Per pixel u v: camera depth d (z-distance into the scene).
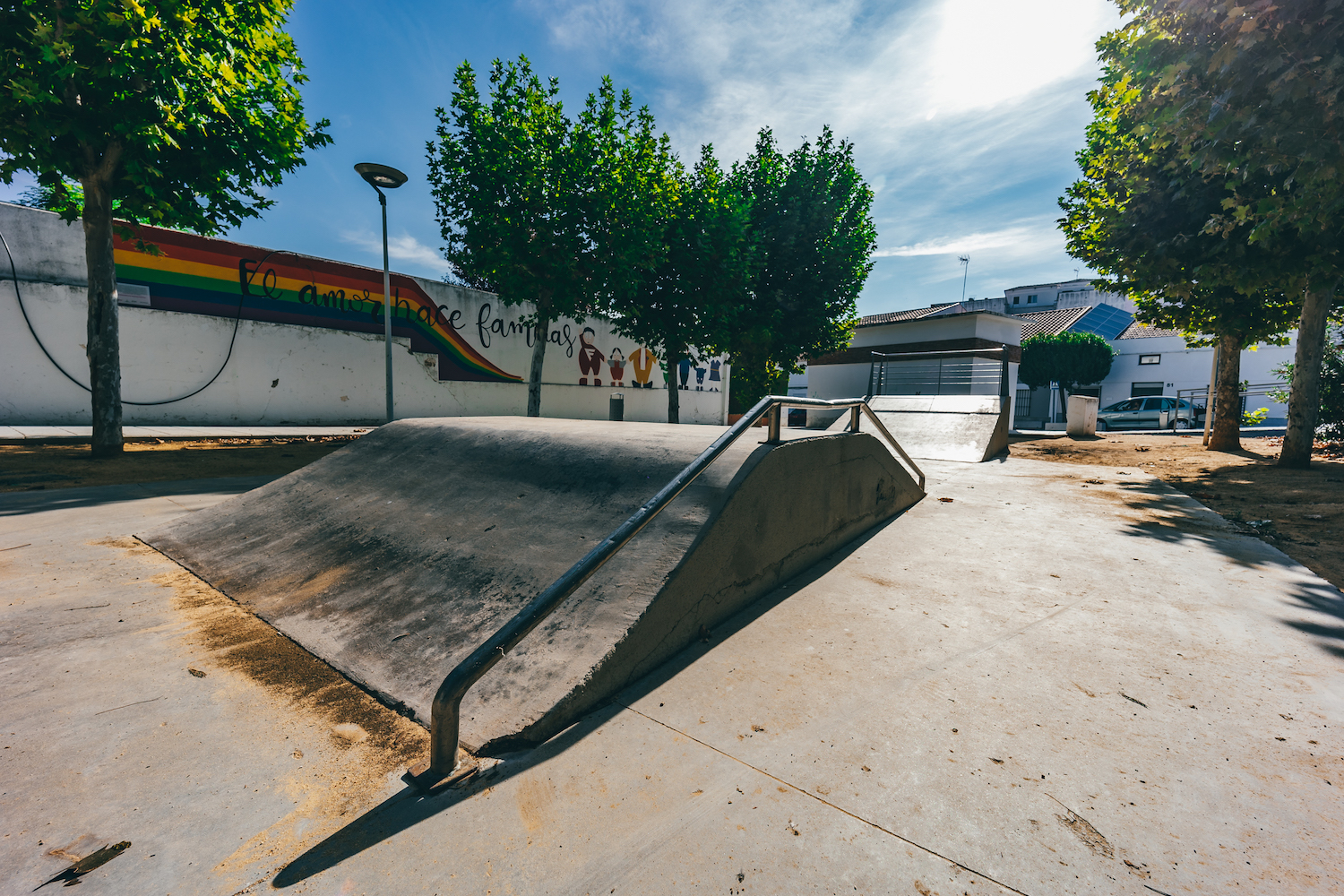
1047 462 9.39
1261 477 7.39
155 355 12.17
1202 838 1.57
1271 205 5.92
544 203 11.45
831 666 2.56
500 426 4.77
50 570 3.71
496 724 2.06
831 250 17.70
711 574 2.86
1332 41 4.95
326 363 14.68
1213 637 2.81
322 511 4.31
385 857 1.52
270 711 2.24
